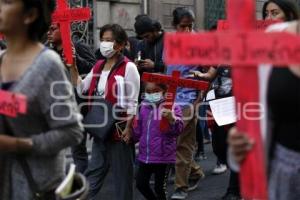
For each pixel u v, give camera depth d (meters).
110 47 5.96
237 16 2.63
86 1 12.98
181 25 7.41
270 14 5.04
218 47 2.66
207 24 15.09
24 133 3.20
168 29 14.32
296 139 2.89
